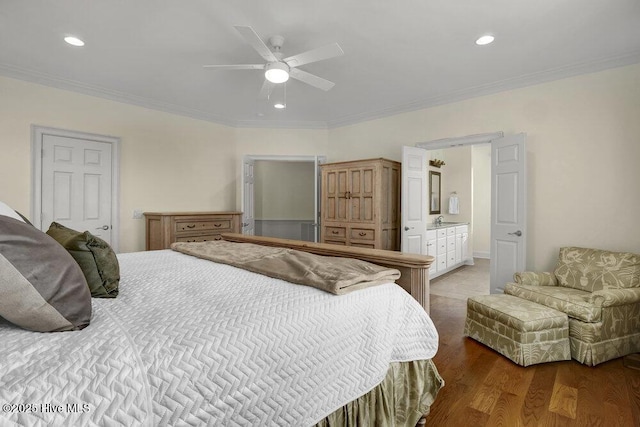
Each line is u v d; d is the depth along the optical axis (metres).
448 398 1.90
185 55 2.90
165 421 0.80
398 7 2.20
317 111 4.67
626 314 2.43
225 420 0.90
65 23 2.39
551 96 3.25
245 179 4.92
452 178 6.83
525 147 3.25
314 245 2.22
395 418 1.50
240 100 4.18
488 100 3.67
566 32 2.51
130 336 0.89
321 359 1.17
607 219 2.96
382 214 4.17
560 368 2.26
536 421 1.68
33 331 0.87
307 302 1.24
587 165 3.05
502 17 2.31
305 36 2.57
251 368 0.97
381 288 1.51
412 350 1.53
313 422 1.12
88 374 0.75
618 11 2.23
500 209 3.48
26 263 0.83
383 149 4.66
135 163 4.12
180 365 0.85
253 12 2.25
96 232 3.81
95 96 3.77
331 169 4.61
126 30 2.48
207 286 1.42
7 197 3.22
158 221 3.95
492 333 2.55
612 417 1.71
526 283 2.96
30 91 3.34
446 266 5.68
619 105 2.89
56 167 3.53
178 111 4.48
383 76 3.38
